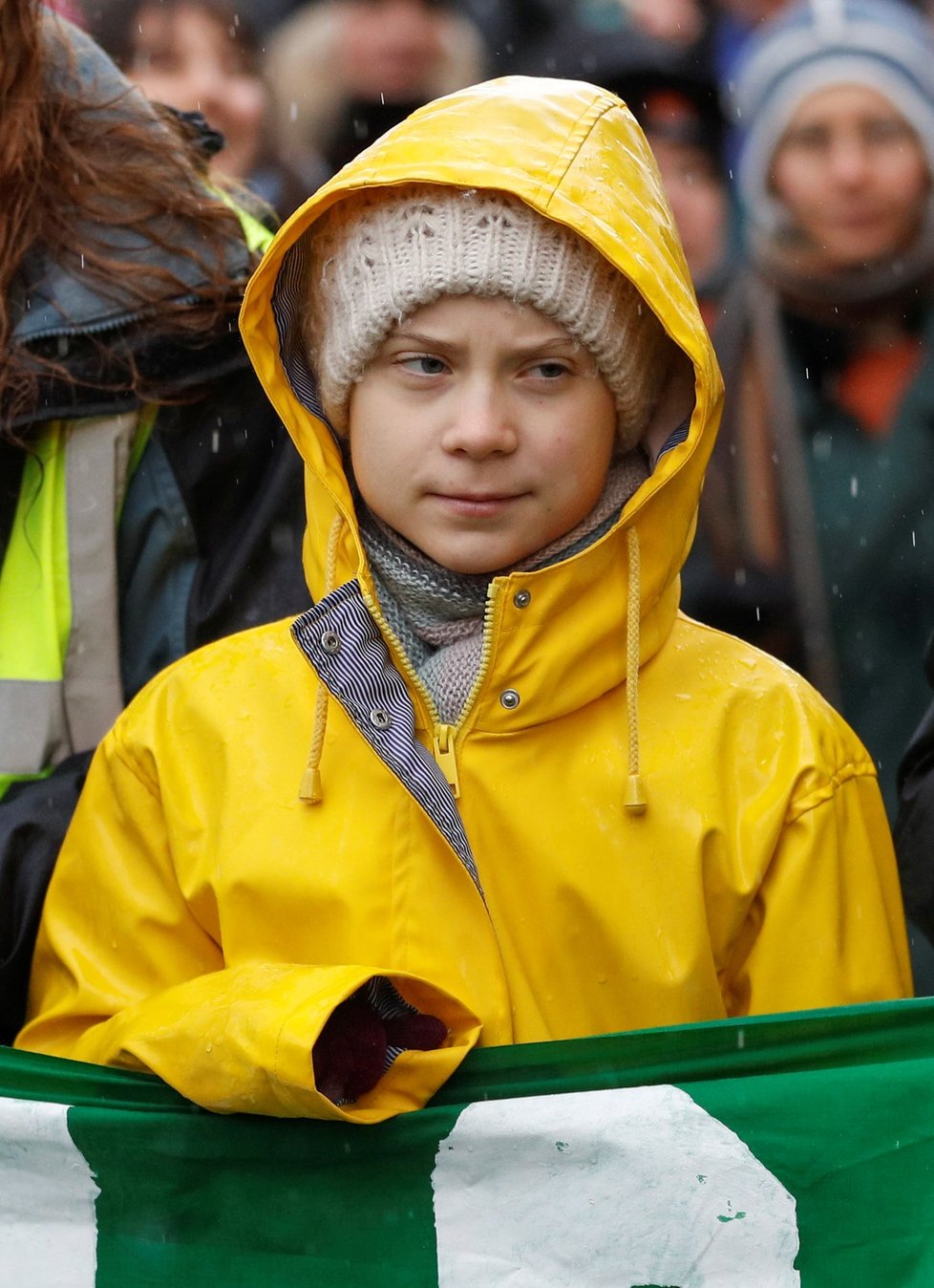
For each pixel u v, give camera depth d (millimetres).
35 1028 5621
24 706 6457
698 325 5371
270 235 7316
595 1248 5008
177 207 6703
